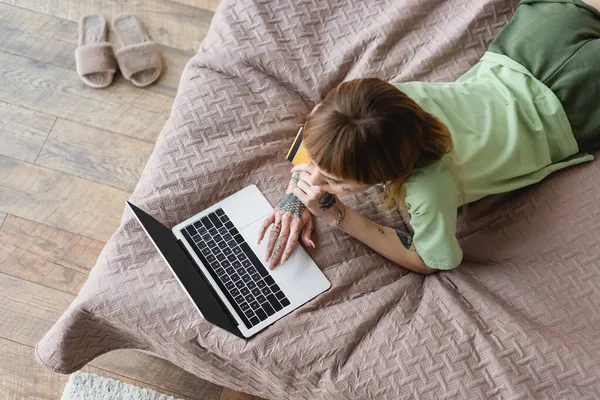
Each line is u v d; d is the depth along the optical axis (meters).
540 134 1.28
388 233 1.27
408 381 1.16
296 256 1.29
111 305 1.21
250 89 1.43
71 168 1.72
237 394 1.52
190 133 1.36
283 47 1.45
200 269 1.26
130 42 1.86
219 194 1.34
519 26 1.36
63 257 1.63
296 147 1.33
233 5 1.49
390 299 1.25
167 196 1.31
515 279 1.27
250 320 1.22
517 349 1.17
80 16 1.89
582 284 1.25
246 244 1.29
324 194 1.20
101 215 1.68
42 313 1.58
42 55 1.84
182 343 1.21
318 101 1.45
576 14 1.34
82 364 1.33
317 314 1.23
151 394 1.50
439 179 1.12
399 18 1.47
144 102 1.81
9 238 1.64
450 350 1.18
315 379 1.18
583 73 1.29
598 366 1.15
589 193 1.32
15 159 1.72
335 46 1.48
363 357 1.18
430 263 1.21
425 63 1.44
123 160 1.74
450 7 1.51
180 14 1.91
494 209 1.37
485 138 1.22
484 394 1.15
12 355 1.53
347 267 1.29
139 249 1.26
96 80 1.80
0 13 1.88
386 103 0.97
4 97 1.78
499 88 1.30
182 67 1.86
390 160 0.98
